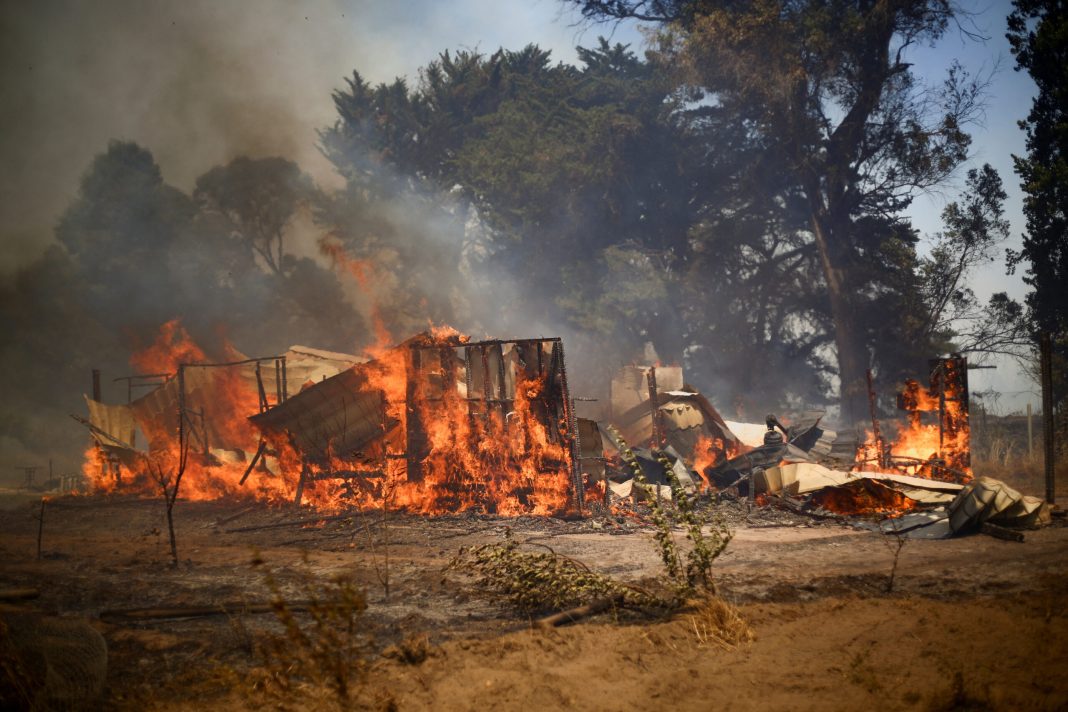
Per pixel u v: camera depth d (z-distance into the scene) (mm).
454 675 5430
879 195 47094
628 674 5418
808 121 45031
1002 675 5074
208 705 5078
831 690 4945
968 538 11398
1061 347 32000
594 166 50719
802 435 25156
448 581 8516
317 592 8000
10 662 4965
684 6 45531
